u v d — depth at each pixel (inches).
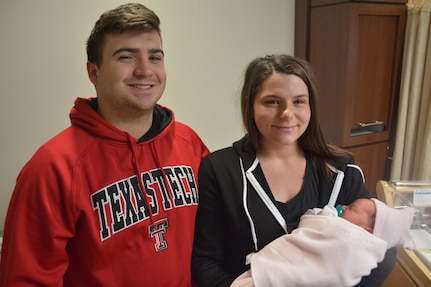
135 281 36.3
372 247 34.7
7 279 33.2
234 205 38.9
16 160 69.6
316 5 77.0
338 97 73.7
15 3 62.9
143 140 39.2
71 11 66.3
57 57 67.4
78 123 37.3
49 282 33.8
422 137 74.8
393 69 75.9
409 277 42.4
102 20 35.2
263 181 39.4
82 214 34.5
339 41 71.6
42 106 68.7
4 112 66.8
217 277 38.7
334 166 41.3
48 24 65.5
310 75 38.8
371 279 36.3
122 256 35.9
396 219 38.6
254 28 81.0
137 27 34.6
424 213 50.6
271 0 80.9
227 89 81.9
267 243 38.4
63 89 69.2
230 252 41.0
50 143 35.6
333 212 37.6
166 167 40.1
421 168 73.7
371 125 77.0
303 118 38.1
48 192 33.3
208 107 81.3
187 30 75.1
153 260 36.9
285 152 40.9
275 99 37.6
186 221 39.6
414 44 72.3
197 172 43.1
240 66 81.8
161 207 38.1
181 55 75.9
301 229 36.4
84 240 35.1
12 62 65.1
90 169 35.4
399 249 41.4
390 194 52.6
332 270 33.4
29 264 33.0
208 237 40.7
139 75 35.4
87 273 35.7
